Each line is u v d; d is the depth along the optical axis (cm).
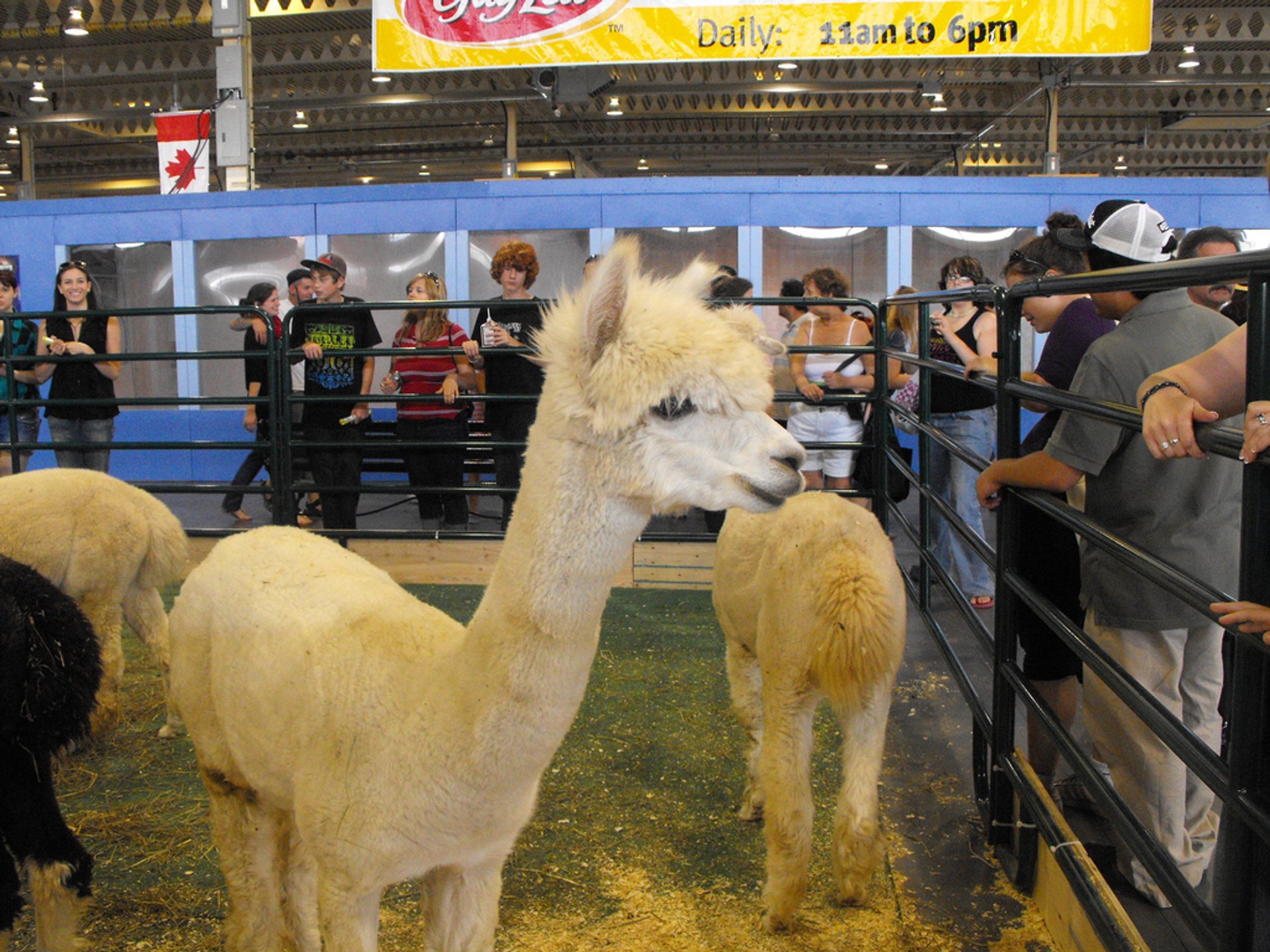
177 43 1254
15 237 1075
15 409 650
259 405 665
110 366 682
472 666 185
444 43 893
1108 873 290
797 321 695
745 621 324
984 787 347
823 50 874
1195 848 289
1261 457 157
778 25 873
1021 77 1322
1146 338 262
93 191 2122
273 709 216
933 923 283
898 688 468
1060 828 265
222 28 1059
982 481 310
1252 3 1141
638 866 316
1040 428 377
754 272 980
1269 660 167
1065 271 390
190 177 1073
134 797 371
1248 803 167
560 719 183
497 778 185
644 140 1708
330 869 202
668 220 977
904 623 283
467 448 627
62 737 258
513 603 179
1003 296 309
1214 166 1944
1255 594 165
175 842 337
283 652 218
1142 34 855
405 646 207
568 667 180
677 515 180
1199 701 278
